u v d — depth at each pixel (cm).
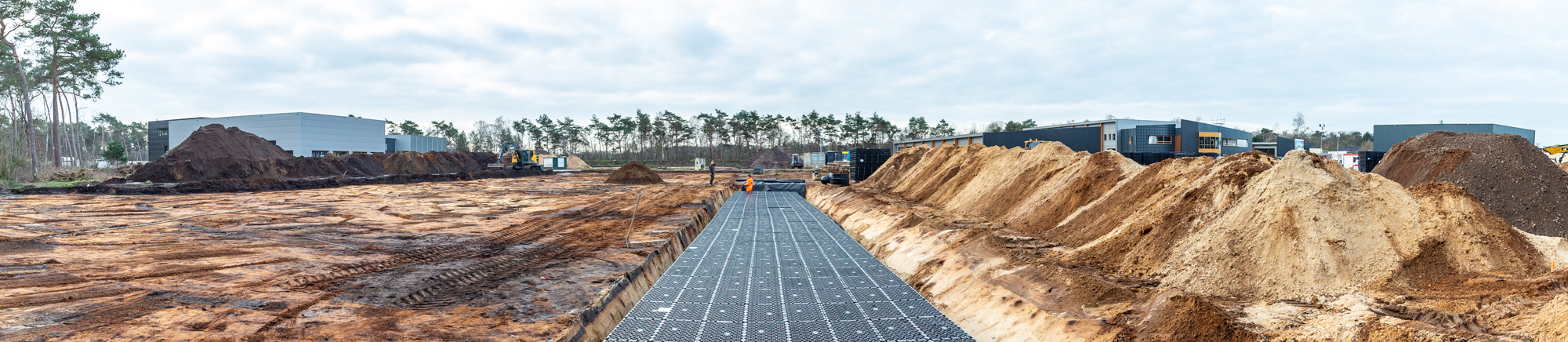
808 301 936
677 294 975
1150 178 1259
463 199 2695
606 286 998
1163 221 1016
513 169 5431
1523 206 1246
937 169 2736
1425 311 679
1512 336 588
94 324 780
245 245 1397
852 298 955
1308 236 839
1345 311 701
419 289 980
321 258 1248
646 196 2758
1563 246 877
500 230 1683
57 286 979
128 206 2162
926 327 811
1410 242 834
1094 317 759
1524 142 1403
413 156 5422
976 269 1050
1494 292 718
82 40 3634
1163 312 683
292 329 769
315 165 4291
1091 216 1301
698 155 10844
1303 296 775
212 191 2877
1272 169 975
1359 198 907
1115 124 5788
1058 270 934
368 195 2869
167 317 809
